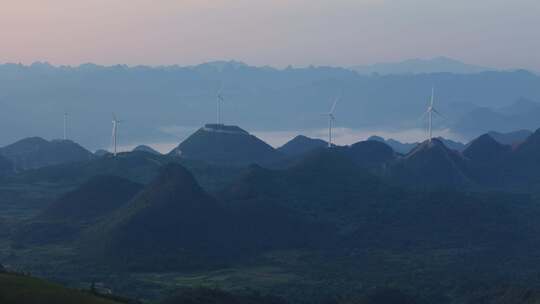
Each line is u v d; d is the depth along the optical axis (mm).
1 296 188625
